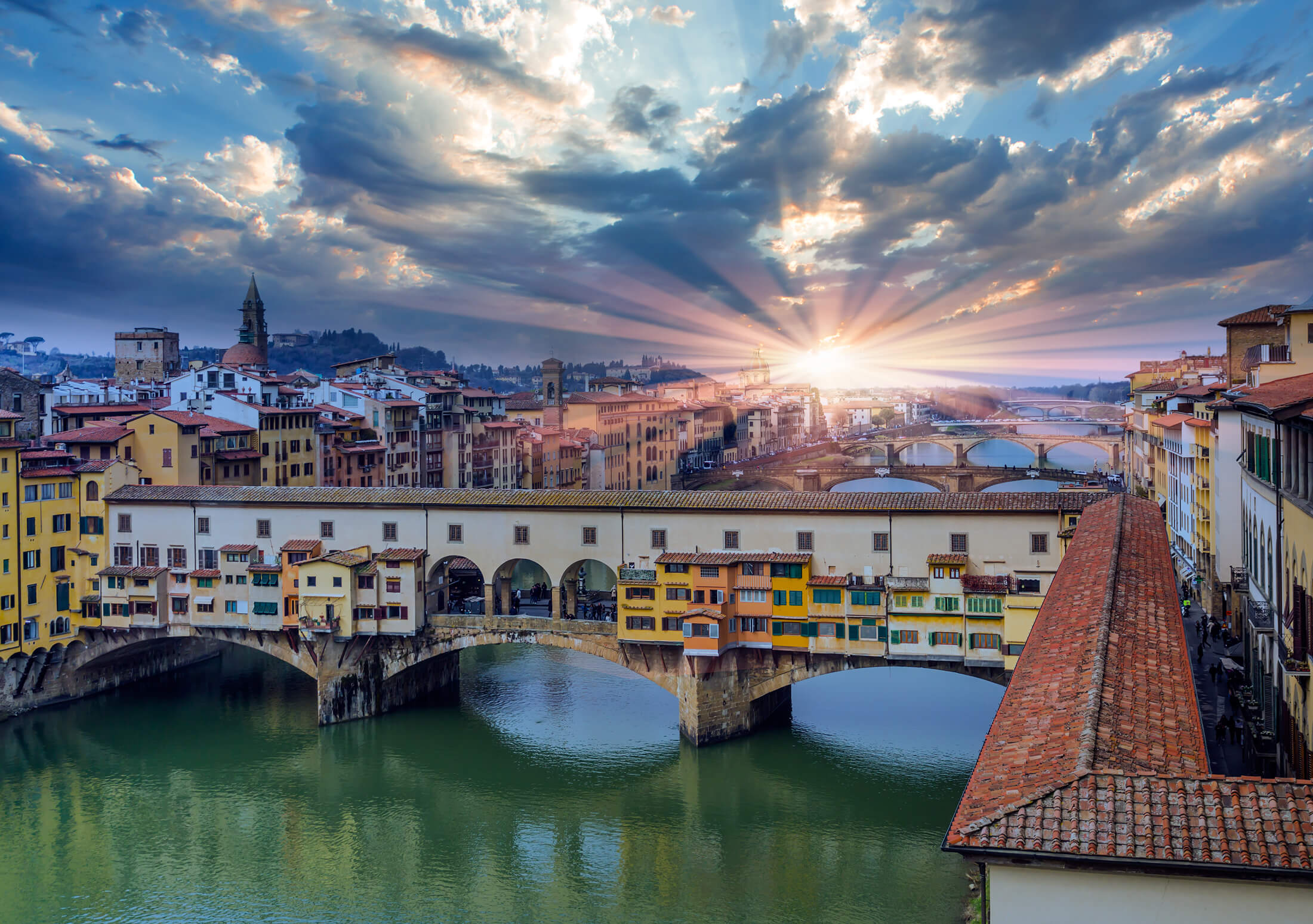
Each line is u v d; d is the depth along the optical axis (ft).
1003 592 262.06
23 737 306.76
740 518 288.92
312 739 302.66
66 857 229.45
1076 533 198.90
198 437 422.00
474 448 635.25
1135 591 135.85
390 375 634.43
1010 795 80.07
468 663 383.65
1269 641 177.78
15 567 318.86
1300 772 145.07
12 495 317.42
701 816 242.58
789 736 292.61
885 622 270.46
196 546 331.98
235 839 238.68
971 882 208.74
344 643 310.45
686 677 283.18
